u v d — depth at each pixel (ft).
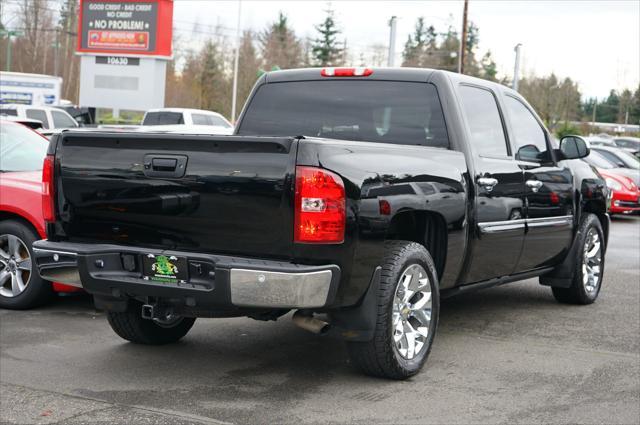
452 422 14.53
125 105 127.65
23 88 113.70
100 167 16.12
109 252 15.81
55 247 16.28
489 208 19.77
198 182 15.05
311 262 14.42
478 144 20.16
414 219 18.34
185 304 15.20
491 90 21.54
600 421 14.80
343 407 15.19
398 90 20.18
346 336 15.87
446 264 18.37
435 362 18.60
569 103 252.62
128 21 126.21
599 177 26.73
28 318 21.91
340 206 14.55
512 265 21.71
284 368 17.72
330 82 21.08
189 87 246.06
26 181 23.12
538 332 21.98
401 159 16.56
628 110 274.77
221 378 16.88
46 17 243.19
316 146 14.43
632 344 20.86
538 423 14.61
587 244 25.75
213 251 15.10
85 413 14.61
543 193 22.62
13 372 17.01
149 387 16.19
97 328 21.01
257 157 14.58
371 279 15.69
